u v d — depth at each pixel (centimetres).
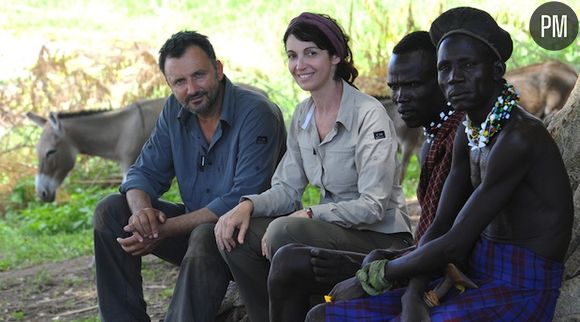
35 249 923
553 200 342
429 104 406
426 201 402
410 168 1111
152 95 1255
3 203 1215
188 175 513
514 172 339
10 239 974
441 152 399
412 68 404
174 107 518
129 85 1260
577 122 425
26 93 1277
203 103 493
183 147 512
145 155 521
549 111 998
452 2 1180
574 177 422
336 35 452
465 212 343
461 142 367
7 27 1492
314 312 359
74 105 1266
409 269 348
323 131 459
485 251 353
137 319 502
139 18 1563
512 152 337
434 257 344
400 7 1188
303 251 389
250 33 1402
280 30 1377
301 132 468
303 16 452
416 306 340
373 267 358
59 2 1642
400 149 982
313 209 441
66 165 1041
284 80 1293
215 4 1527
